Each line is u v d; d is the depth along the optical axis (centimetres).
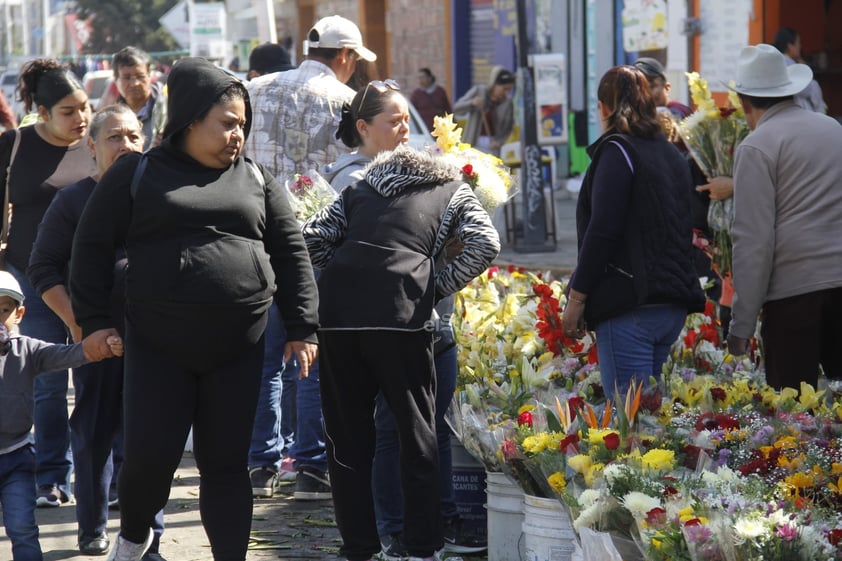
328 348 1055
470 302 1403
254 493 1396
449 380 1132
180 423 940
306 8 6962
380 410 1124
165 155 945
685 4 3078
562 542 988
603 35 4284
